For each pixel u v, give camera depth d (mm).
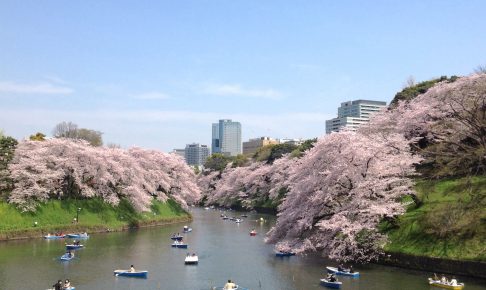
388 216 46469
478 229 41188
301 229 51594
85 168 77562
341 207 49562
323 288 38531
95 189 81375
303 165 56375
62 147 77125
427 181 53812
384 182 46812
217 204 155500
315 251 55594
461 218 43312
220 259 53062
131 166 88688
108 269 47094
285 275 43688
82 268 47219
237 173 145375
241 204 139125
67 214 74000
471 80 47406
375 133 58875
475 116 46781
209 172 180625
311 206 51562
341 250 45719
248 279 42500
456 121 50125
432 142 58906
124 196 87062
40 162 72938
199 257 54406
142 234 74500
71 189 79562
